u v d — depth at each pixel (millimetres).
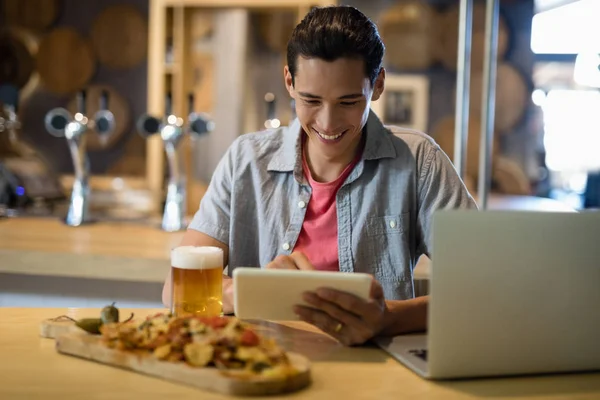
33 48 3746
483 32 3695
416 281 1812
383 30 3662
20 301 2580
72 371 1112
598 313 1161
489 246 1103
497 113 3695
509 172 3701
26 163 3510
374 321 1243
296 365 1096
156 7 3418
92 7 3709
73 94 3730
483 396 1060
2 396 1006
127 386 1052
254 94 3502
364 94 1439
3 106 3504
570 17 3588
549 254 1127
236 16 3475
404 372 1153
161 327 1165
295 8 3422
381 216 1656
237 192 1708
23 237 2701
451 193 1643
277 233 1683
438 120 3693
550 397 1068
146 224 3080
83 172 3033
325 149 1526
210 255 1339
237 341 1091
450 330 1103
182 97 3465
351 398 1027
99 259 2449
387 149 1661
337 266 1655
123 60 3691
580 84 3625
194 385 1052
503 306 1118
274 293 1227
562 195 3646
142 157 3717
